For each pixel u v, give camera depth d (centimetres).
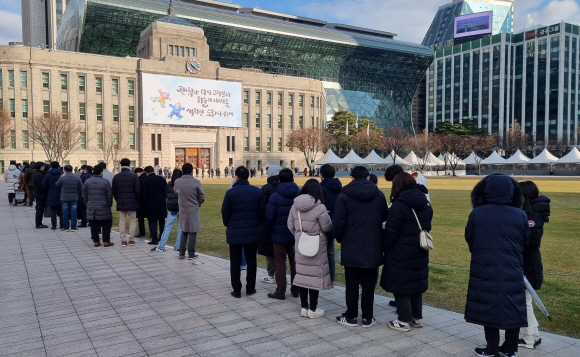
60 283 711
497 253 400
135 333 493
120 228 1047
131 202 1036
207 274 777
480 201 444
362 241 500
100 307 588
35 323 525
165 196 1091
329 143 7806
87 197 1016
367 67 10800
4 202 2261
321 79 10262
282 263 630
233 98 7031
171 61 6494
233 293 643
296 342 469
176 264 855
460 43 14850
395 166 524
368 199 500
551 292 664
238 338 480
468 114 13875
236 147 7131
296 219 548
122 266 835
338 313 573
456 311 584
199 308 587
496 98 13150
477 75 13650
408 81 11594
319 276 540
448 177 6500
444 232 1252
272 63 9406
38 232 1263
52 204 1291
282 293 632
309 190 551
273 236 627
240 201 638
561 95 12262
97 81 6094
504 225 405
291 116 7981
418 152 7988
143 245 1064
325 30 9894
